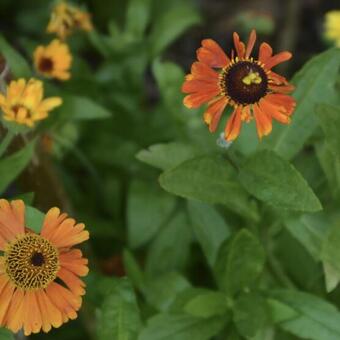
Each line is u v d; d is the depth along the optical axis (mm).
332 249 583
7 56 650
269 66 537
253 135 623
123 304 562
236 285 612
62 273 529
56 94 683
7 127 591
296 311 603
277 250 665
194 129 708
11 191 798
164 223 705
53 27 731
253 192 564
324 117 564
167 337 606
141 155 608
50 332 737
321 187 650
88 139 780
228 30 1019
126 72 790
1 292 525
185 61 1001
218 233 636
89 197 796
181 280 646
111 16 939
